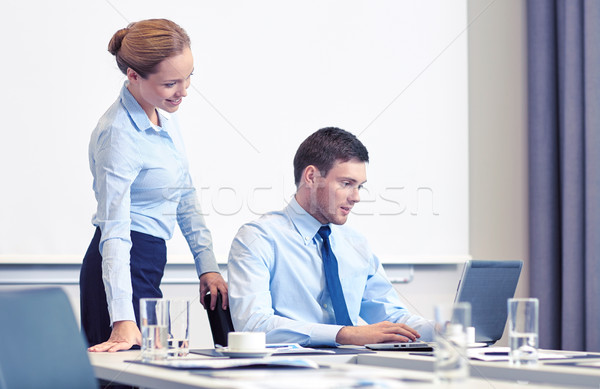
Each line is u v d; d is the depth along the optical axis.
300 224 1.90
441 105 3.29
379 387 0.84
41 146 2.65
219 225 2.89
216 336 1.88
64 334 1.00
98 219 1.83
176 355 1.29
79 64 2.72
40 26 2.67
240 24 2.96
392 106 3.21
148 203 1.92
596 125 3.14
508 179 3.44
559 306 3.37
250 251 1.83
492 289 1.62
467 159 3.33
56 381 0.97
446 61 3.31
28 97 2.64
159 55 1.76
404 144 3.22
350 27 3.15
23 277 2.62
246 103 2.96
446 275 3.25
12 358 0.93
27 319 0.96
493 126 3.42
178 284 2.82
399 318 1.90
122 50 1.80
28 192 2.63
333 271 1.86
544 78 3.40
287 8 3.04
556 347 3.35
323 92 3.10
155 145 1.90
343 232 1.99
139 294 1.89
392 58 3.22
